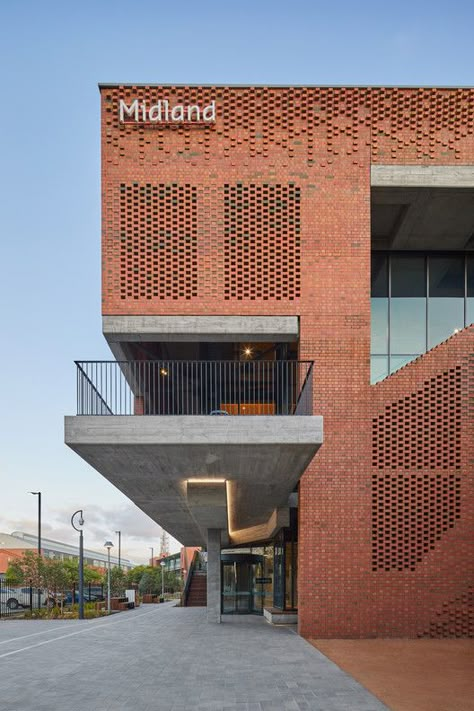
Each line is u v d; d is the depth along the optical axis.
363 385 14.06
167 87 14.26
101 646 12.17
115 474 12.41
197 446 10.11
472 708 7.06
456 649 11.69
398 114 14.54
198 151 14.23
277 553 19.03
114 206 13.93
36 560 25.19
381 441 14.02
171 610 24.44
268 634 13.95
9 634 14.84
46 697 7.71
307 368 13.91
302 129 14.45
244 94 14.41
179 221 14.02
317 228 14.24
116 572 37.53
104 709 7.09
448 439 14.07
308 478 13.87
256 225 14.16
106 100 14.20
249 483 13.38
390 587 13.53
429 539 13.73
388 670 9.39
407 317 16.77
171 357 17.31
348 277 14.16
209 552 17.89
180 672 9.19
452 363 14.30
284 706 7.10
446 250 17.14
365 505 13.81
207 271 13.91
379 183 14.33
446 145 14.47
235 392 17.19
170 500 15.85
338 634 13.28
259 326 13.90
